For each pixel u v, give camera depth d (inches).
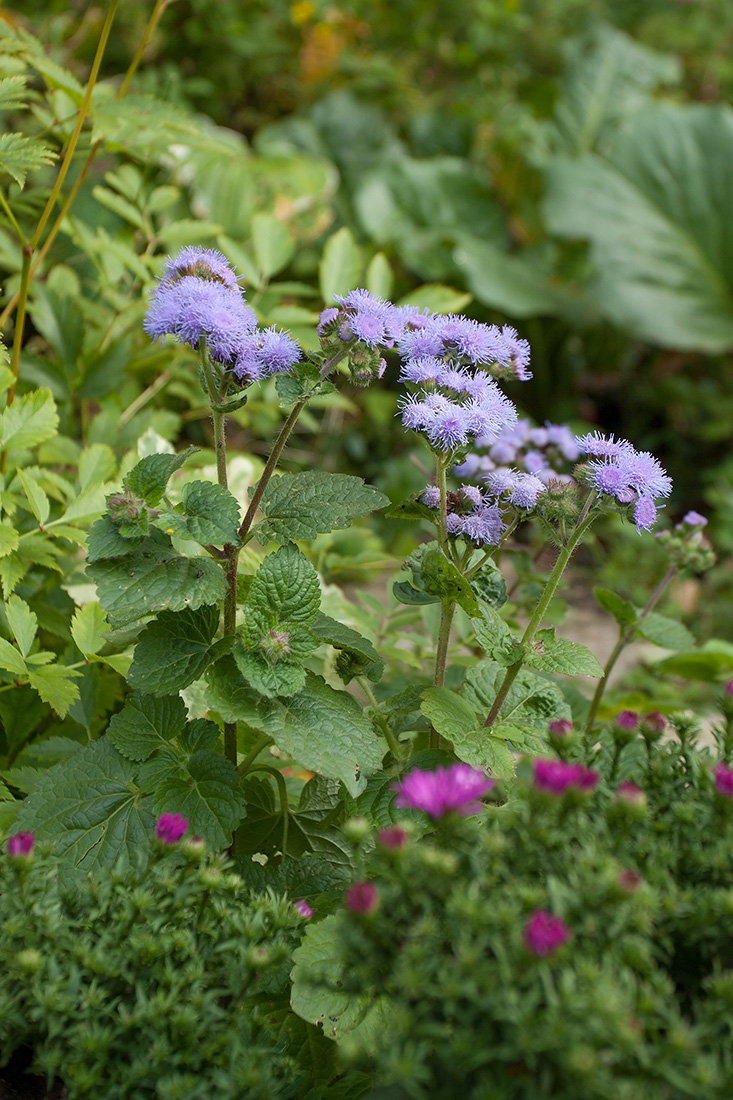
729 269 106.3
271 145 103.3
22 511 48.7
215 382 40.1
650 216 106.3
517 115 127.5
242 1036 36.4
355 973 35.2
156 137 50.4
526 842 35.3
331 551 57.4
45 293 54.0
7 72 49.6
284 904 36.9
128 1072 34.9
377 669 42.4
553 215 105.7
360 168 114.9
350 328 39.7
